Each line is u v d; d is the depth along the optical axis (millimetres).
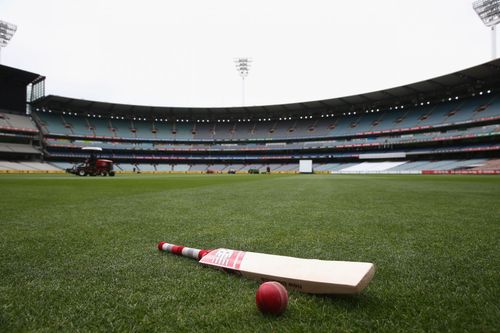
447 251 2658
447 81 50062
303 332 1325
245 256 2119
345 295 1700
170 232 3539
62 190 10664
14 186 12984
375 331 1337
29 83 58812
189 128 74250
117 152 65500
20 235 3361
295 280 1702
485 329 1354
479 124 48062
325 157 63562
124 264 2311
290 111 70750
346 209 5574
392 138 56250
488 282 1908
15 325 1424
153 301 1657
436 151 50156
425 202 6723
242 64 70875
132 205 6281
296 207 5910
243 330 1350
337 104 64750
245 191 10461
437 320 1435
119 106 66188
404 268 2189
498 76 47781
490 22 45906
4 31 53906
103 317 1492
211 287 1841
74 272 2135
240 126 74750
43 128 58656
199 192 10008
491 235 3314
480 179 22016
